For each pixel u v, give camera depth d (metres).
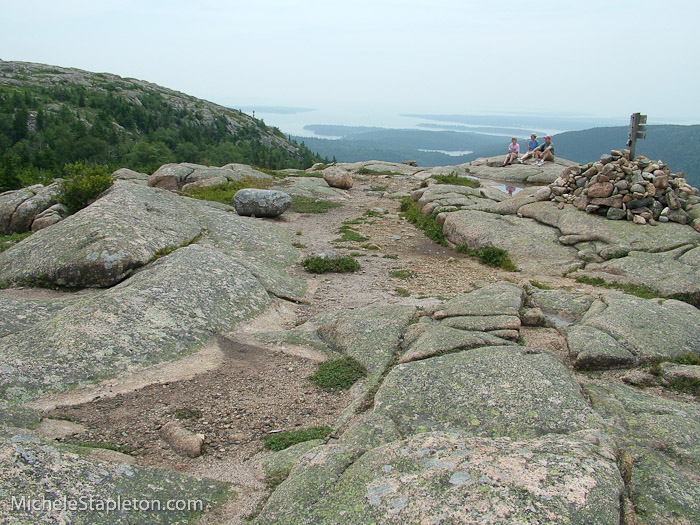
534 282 10.62
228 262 9.32
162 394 5.89
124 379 6.02
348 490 3.72
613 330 6.98
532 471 3.53
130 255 9.83
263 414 5.62
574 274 11.15
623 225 12.42
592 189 13.11
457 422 4.82
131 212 11.84
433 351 6.18
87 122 102.19
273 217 17.02
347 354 6.77
